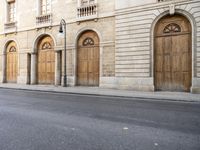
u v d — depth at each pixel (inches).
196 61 594.2
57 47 859.4
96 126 239.8
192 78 597.6
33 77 930.1
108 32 734.5
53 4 872.3
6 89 749.9
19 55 983.0
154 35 659.4
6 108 349.4
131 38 683.4
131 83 679.1
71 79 812.6
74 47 809.5
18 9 994.7
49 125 241.9
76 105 389.7
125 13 695.1
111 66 725.3
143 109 352.5
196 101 454.0
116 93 582.2
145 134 210.5
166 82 645.9
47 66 905.5
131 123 254.4
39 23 908.0
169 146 177.8
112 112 323.3
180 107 377.4
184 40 622.5
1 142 185.3
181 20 625.9
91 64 785.6
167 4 629.0
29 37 949.2
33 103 409.7
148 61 656.4
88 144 181.0
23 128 229.0
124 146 176.9
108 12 733.9
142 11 666.8
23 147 173.5
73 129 226.5
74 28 810.8
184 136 205.0
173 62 637.9
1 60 1050.1
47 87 775.1
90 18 765.3
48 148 171.5
